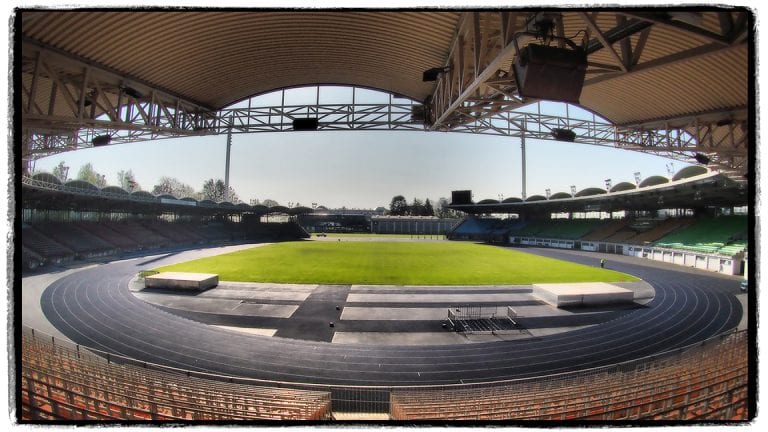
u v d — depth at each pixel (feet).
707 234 134.10
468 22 35.99
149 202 156.04
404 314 60.64
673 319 59.26
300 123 58.29
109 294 70.79
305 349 45.68
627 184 143.33
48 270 98.43
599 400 27.32
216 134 60.08
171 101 53.78
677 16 22.11
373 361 42.63
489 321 57.57
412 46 44.86
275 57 48.65
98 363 36.76
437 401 30.53
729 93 45.60
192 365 40.78
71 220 138.82
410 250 166.81
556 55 23.77
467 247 190.08
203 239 202.69
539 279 92.48
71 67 40.37
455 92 46.39
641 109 56.34
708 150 53.67
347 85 60.44
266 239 235.40
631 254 153.99
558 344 48.47
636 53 28.91
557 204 210.79
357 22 39.50
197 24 37.76
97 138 55.67
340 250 162.50
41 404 24.17
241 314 59.16
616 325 56.18
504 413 24.89
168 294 71.26
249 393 30.99
